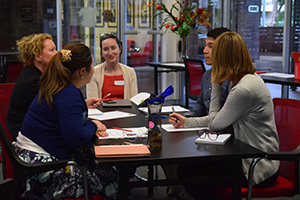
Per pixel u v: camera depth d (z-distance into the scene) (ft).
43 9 17.35
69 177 5.46
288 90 17.33
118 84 10.44
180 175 6.13
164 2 20.43
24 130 5.67
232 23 20.58
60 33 17.56
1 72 17.17
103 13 18.74
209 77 7.86
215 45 5.85
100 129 5.99
